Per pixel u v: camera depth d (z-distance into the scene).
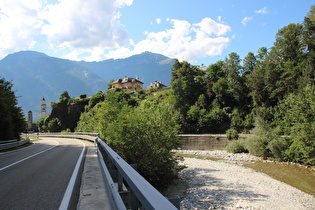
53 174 8.05
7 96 28.64
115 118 21.62
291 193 16.23
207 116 56.59
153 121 17.66
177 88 66.88
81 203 4.40
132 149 16.95
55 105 100.81
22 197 5.24
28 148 22.28
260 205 13.70
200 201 14.50
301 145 24.69
